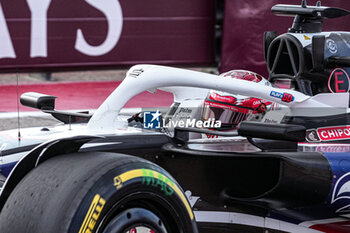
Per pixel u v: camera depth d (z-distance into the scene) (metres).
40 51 28.56
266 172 9.09
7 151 8.66
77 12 28.77
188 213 7.87
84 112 11.30
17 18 28.03
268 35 12.68
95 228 6.83
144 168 7.44
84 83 26.45
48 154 7.97
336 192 9.12
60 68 28.88
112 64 29.56
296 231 9.38
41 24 28.39
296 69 11.38
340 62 11.05
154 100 10.88
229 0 27.11
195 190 9.26
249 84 9.98
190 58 30.55
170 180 7.71
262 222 9.38
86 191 6.86
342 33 11.73
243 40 25.94
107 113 9.12
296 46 11.26
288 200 9.01
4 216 7.36
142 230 7.39
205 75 9.61
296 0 18.34
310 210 9.41
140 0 29.44
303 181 8.80
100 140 8.66
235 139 9.91
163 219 7.71
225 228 9.49
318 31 11.88
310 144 10.09
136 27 29.62
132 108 10.73
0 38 27.94
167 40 30.12
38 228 6.82
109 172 7.10
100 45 29.25
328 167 8.98
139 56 29.88
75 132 9.14
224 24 27.34
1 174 8.54
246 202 9.33
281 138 7.79
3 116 19.88
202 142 9.61
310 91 11.36
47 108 10.31
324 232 9.48
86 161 7.38
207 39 30.59
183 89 10.09
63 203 6.82
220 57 29.67
